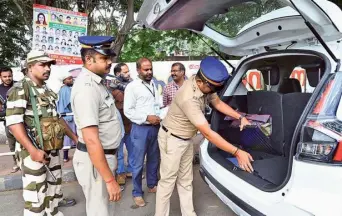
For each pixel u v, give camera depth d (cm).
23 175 257
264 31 266
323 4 192
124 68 411
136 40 1254
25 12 891
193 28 297
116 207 345
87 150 202
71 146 459
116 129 221
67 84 482
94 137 194
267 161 260
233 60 612
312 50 236
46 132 256
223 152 290
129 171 439
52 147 261
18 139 240
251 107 304
